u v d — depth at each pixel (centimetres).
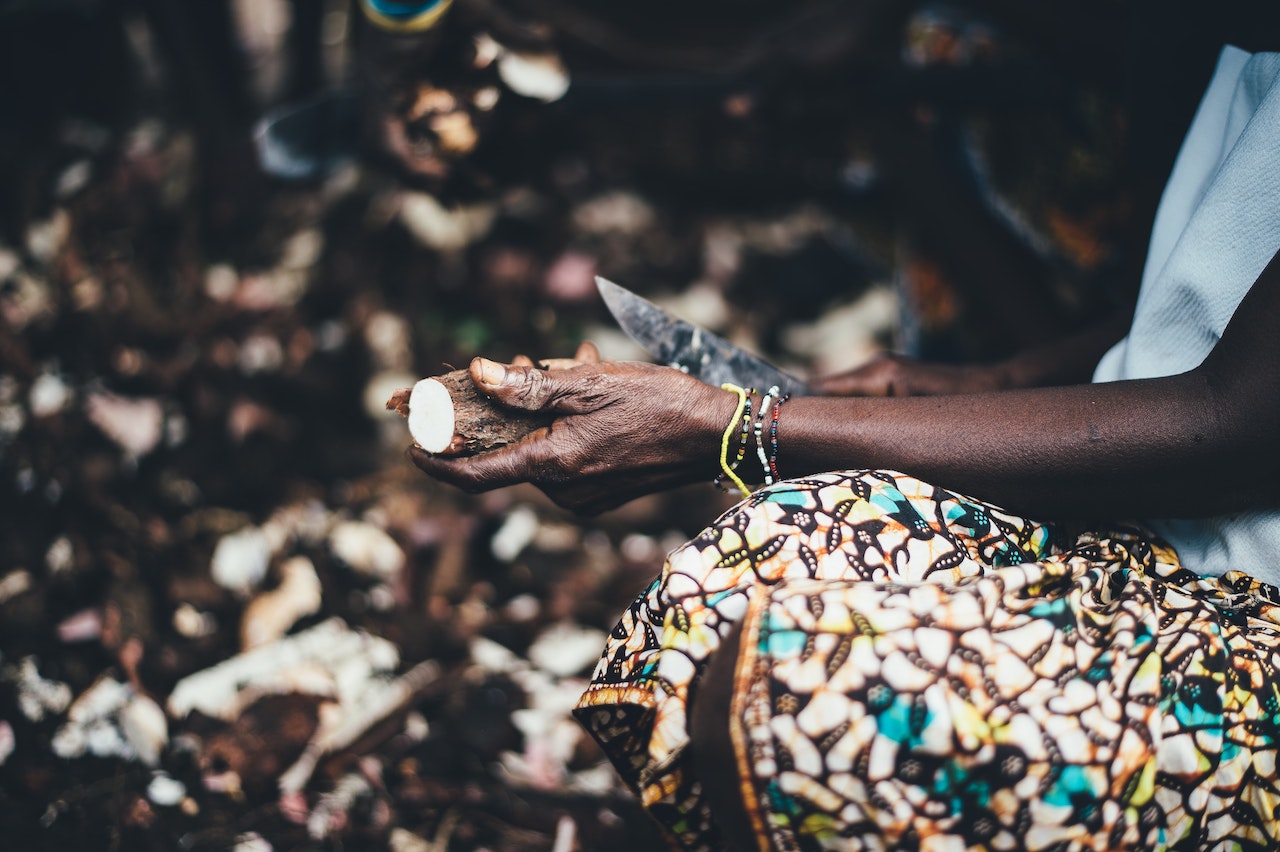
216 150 179
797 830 80
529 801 119
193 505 146
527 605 143
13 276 164
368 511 149
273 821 114
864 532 86
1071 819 79
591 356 98
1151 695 80
